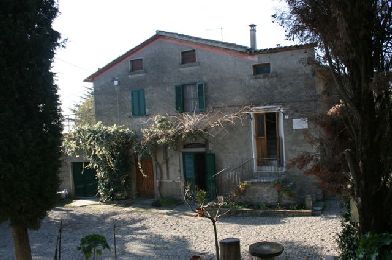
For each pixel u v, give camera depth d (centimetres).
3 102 676
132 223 1573
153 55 2002
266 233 1315
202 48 1878
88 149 2028
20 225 743
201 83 1870
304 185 1688
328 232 1262
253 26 1889
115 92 2109
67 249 1262
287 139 1711
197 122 1836
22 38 694
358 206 542
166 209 1791
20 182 695
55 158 766
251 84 1778
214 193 1831
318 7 539
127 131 1992
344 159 662
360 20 509
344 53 525
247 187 1662
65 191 2145
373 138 528
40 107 741
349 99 532
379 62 525
